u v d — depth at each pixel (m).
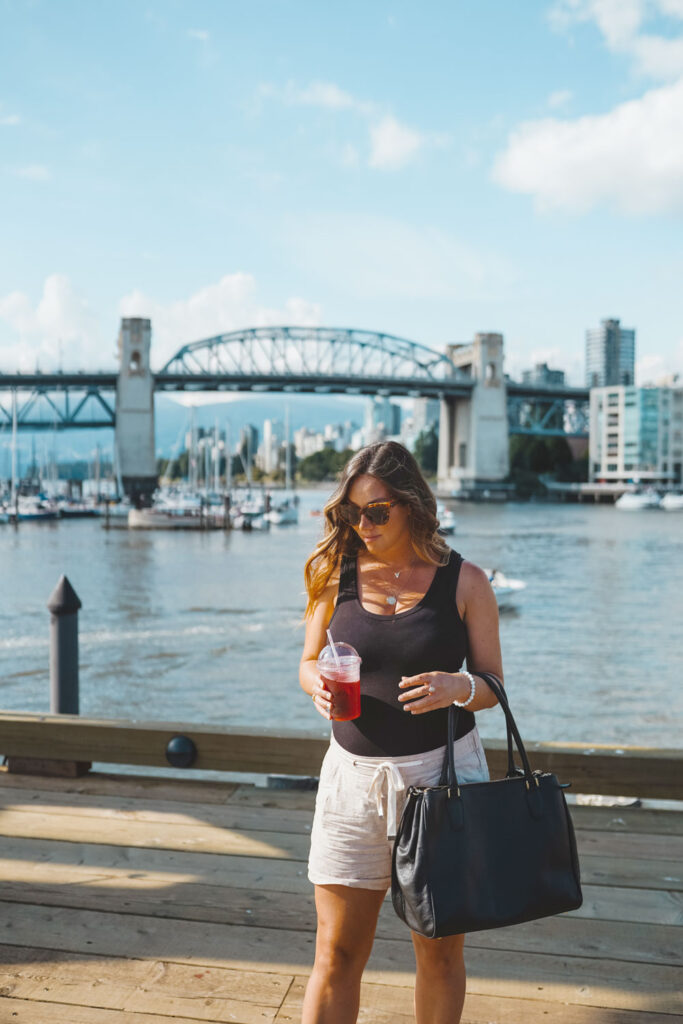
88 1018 2.47
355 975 2.06
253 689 15.55
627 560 47.28
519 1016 2.49
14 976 2.68
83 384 142.75
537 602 29.23
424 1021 2.03
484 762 2.11
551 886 1.88
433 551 2.09
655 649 20.00
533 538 66.81
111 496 119.75
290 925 2.98
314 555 2.21
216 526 77.94
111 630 22.55
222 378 148.50
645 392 160.62
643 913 3.07
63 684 5.26
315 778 4.23
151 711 14.05
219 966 2.74
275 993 2.60
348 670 1.96
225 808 3.98
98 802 4.06
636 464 161.62
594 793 3.86
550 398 193.38
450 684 1.95
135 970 2.71
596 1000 2.57
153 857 3.49
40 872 3.36
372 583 2.13
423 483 2.11
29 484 136.25
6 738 4.39
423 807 1.85
